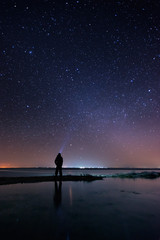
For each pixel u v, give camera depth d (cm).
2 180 754
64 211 278
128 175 1248
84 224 219
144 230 199
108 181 823
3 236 183
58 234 188
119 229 202
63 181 800
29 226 212
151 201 355
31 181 765
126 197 400
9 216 251
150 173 1428
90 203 335
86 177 942
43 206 311
